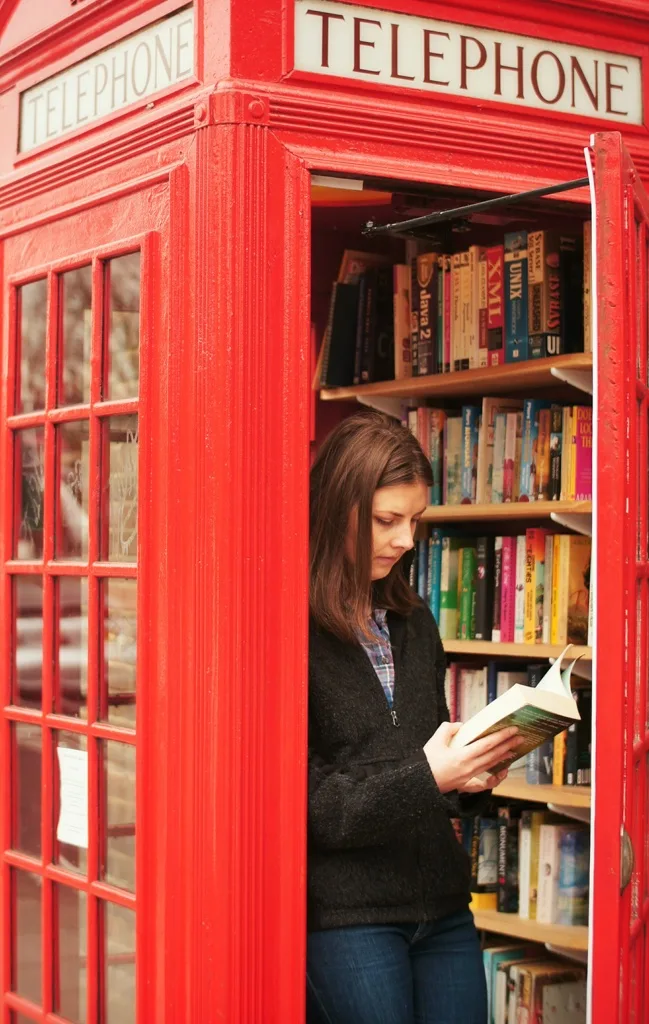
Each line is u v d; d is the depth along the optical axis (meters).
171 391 2.26
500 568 3.45
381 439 2.26
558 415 3.30
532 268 3.25
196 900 2.19
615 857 1.93
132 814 2.36
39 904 2.63
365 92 2.31
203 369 2.21
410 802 2.08
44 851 2.58
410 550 2.42
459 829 3.52
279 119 2.22
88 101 2.56
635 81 2.62
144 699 2.30
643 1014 2.32
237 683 2.15
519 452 3.40
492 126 2.41
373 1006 2.13
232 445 2.16
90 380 2.49
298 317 2.22
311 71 2.27
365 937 2.17
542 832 3.37
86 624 2.49
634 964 2.21
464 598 3.53
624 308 1.97
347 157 2.27
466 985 2.26
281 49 2.24
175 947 2.24
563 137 2.49
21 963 2.70
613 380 1.96
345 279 3.71
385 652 2.35
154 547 2.31
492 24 2.44
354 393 3.68
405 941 2.22
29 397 2.71
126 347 2.40
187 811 2.22
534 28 2.49
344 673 2.25
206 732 2.18
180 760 2.24
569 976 3.33
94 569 2.44
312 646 2.26
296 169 2.23
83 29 2.57
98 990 2.45
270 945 2.17
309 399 2.23
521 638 3.39
